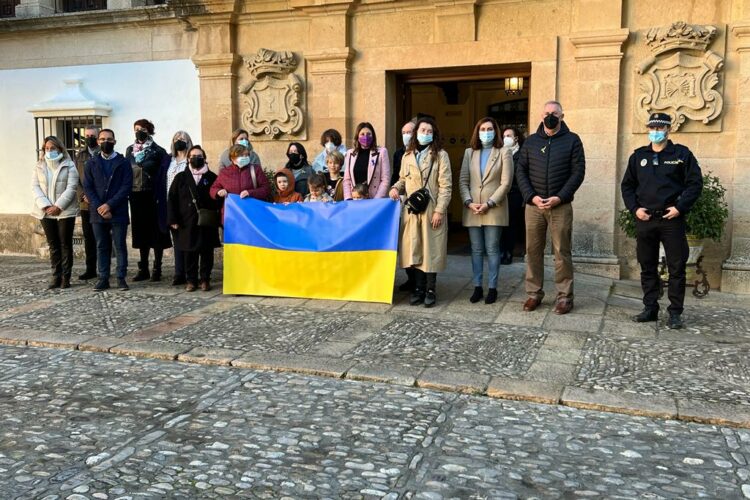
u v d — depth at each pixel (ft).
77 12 36.24
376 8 31.12
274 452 12.85
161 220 28.19
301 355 18.43
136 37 35.88
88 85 37.19
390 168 24.47
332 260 24.32
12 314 23.27
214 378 17.06
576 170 21.42
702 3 26.53
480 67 30.63
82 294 26.32
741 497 11.18
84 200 28.66
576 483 11.66
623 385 16.06
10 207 39.83
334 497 11.23
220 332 20.77
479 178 23.22
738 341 19.48
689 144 27.22
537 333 20.30
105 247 26.91
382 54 31.32
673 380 16.38
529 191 21.74
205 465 12.33
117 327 21.45
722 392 15.58
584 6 27.73
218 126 34.45
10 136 39.29
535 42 28.81
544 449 13.00
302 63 32.76
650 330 20.56
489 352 18.58
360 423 14.20
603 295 24.76
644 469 12.17
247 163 25.71
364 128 24.08
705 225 24.49
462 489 11.48
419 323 21.45
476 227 23.52
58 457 12.65
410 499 11.16
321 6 31.53
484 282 26.96
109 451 12.89
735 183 26.50
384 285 23.73
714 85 26.35
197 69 34.81
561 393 15.55
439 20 30.12
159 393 15.99
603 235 28.45
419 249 23.04
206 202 25.73
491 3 29.37
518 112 42.01
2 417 14.55
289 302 24.52
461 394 15.92
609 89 27.71
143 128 28.22
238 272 25.59
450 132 43.62
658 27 26.96
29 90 38.55
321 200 25.25
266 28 33.37
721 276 26.89
